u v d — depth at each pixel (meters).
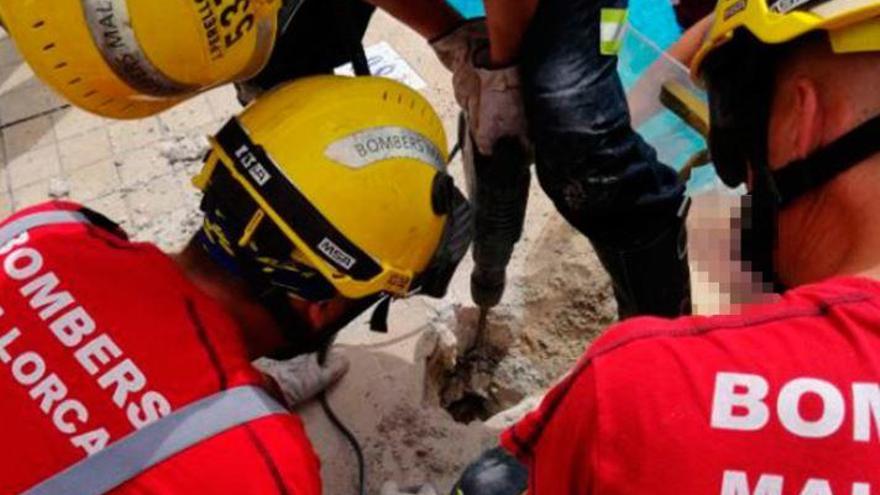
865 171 0.80
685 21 2.30
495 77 1.38
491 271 1.86
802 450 0.70
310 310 1.26
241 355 1.13
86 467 1.03
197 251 1.22
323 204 1.14
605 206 1.41
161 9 1.00
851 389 0.70
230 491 1.03
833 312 0.74
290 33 1.66
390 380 2.13
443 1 1.48
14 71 3.12
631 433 0.74
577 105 1.30
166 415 1.04
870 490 0.69
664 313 1.62
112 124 2.88
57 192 2.73
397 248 1.21
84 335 1.08
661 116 1.82
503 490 1.65
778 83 0.88
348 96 1.21
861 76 0.80
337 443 2.03
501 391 2.32
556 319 2.31
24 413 1.06
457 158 2.57
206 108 2.88
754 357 0.73
